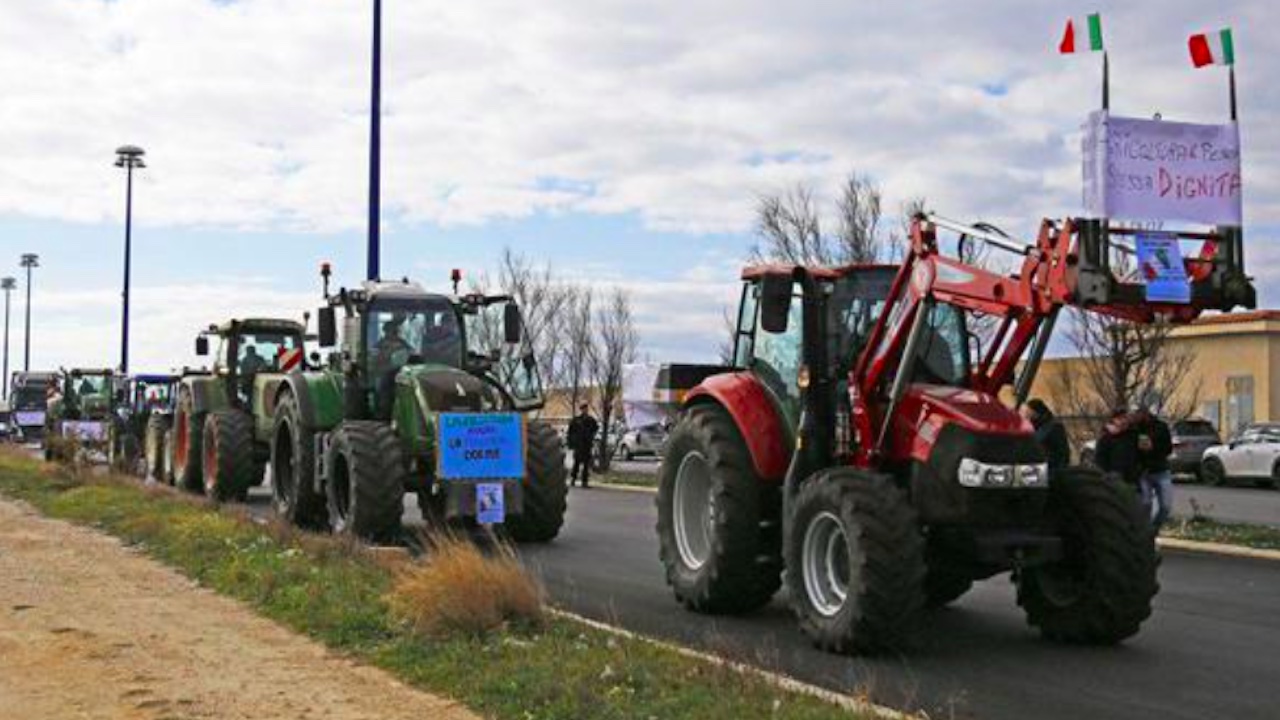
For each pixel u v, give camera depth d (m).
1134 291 7.76
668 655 7.54
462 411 13.84
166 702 6.71
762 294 9.27
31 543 13.41
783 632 9.24
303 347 20.12
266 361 21.27
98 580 10.88
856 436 9.02
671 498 10.47
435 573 8.57
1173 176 7.94
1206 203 7.98
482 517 13.48
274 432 16.77
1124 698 7.33
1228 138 8.05
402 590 8.87
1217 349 37.38
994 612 10.27
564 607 10.19
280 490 16.59
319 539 12.12
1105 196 7.80
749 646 8.64
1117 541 8.49
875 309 9.59
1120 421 14.87
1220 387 37.25
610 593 11.04
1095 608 8.56
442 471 13.43
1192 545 14.89
